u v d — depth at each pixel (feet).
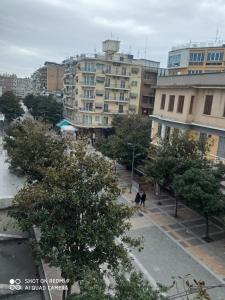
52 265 33.01
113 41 196.24
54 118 215.92
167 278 50.72
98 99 187.11
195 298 25.11
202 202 60.39
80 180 34.91
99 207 34.86
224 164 72.02
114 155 104.22
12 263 49.62
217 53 148.66
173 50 170.91
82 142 39.81
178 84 95.25
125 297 25.55
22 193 38.52
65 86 230.48
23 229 36.19
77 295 26.13
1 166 96.89
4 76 603.67
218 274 52.75
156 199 88.28
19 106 225.35
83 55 187.32
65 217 34.65
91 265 33.27
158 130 102.63
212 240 64.90
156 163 76.48
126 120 113.19
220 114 79.25
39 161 61.62
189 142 76.43
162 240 63.62
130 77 193.06
